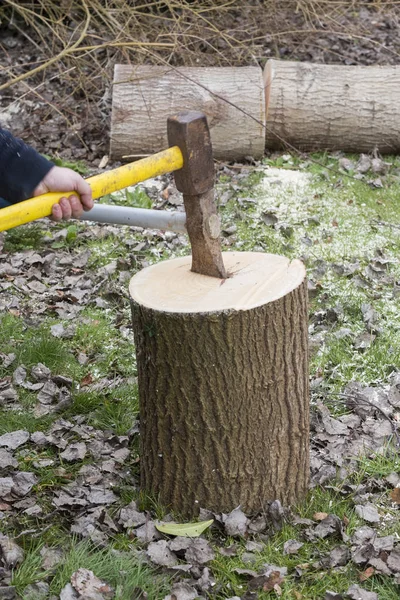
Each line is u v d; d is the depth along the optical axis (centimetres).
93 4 693
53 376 421
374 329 450
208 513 321
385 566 301
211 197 311
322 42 856
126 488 344
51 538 319
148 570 299
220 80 655
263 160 668
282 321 306
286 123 670
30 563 302
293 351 314
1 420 390
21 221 288
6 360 434
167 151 300
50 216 297
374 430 378
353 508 334
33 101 759
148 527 318
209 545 310
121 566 300
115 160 672
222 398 306
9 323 468
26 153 295
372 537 316
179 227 319
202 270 326
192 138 298
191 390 306
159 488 328
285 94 664
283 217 583
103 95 760
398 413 391
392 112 665
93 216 321
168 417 313
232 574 301
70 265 533
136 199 600
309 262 523
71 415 396
